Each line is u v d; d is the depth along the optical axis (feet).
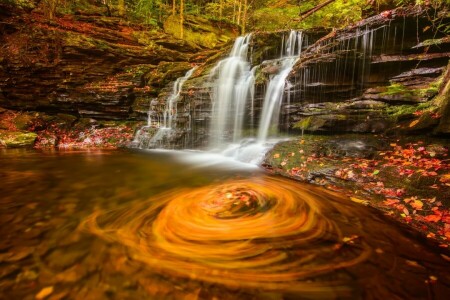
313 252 9.93
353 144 19.60
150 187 17.88
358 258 9.60
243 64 34.96
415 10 20.51
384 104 20.74
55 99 37.01
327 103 24.11
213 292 7.93
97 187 17.79
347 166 17.67
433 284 8.37
